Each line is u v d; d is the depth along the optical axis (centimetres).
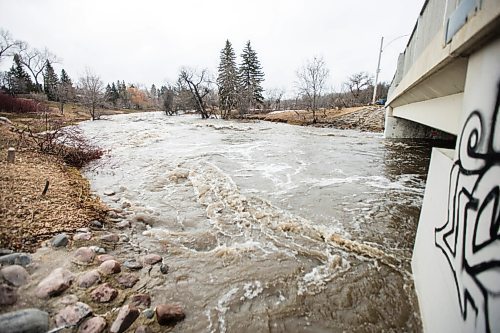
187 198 754
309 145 1698
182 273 424
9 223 459
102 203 666
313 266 457
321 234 565
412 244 530
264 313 355
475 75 249
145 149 1465
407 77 746
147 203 707
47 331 288
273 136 2127
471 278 207
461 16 250
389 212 682
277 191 827
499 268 171
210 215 646
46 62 5591
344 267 456
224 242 526
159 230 560
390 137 2053
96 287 361
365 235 564
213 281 411
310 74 4053
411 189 858
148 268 425
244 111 4400
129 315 320
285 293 392
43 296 330
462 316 216
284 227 590
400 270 447
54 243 436
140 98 7725
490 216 192
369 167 1141
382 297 386
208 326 330
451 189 285
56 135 1198
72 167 978
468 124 253
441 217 310
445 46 308
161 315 325
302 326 337
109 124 2869
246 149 1527
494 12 181
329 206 717
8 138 1101
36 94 4400
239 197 758
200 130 2481
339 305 372
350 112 3158
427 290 331
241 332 325
